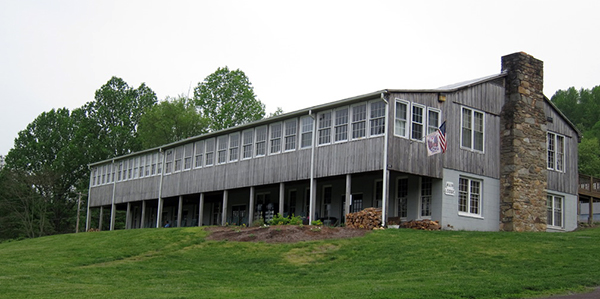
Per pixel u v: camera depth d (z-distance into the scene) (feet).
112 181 146.72
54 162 199.52
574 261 51.60
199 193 113.91
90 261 67.51
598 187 114.52
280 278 52.90
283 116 93.30
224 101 197.36
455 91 84.38
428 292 39.55
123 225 202.59
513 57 91.30
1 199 192.85
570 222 96.58
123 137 201.77
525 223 86.38
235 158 105.50
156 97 223.71
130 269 60.49
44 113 220.23
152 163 131.34
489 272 49.08
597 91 330.75
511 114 88.74
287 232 72.54
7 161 212.23
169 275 56.03
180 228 90.17
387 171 75.25
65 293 45.47
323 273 54.08
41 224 187.83
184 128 192.34
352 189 92.12
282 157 93.76
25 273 58.13
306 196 101.35
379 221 75.46
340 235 69.87
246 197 117.39
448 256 56.65
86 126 206.28
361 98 79.77
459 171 82.94
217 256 66.18
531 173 88.94
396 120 77.71
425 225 77.15
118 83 221.25
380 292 40.19
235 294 43.04
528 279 44.45
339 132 84.12
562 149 97.91
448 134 82.43
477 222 83.71
